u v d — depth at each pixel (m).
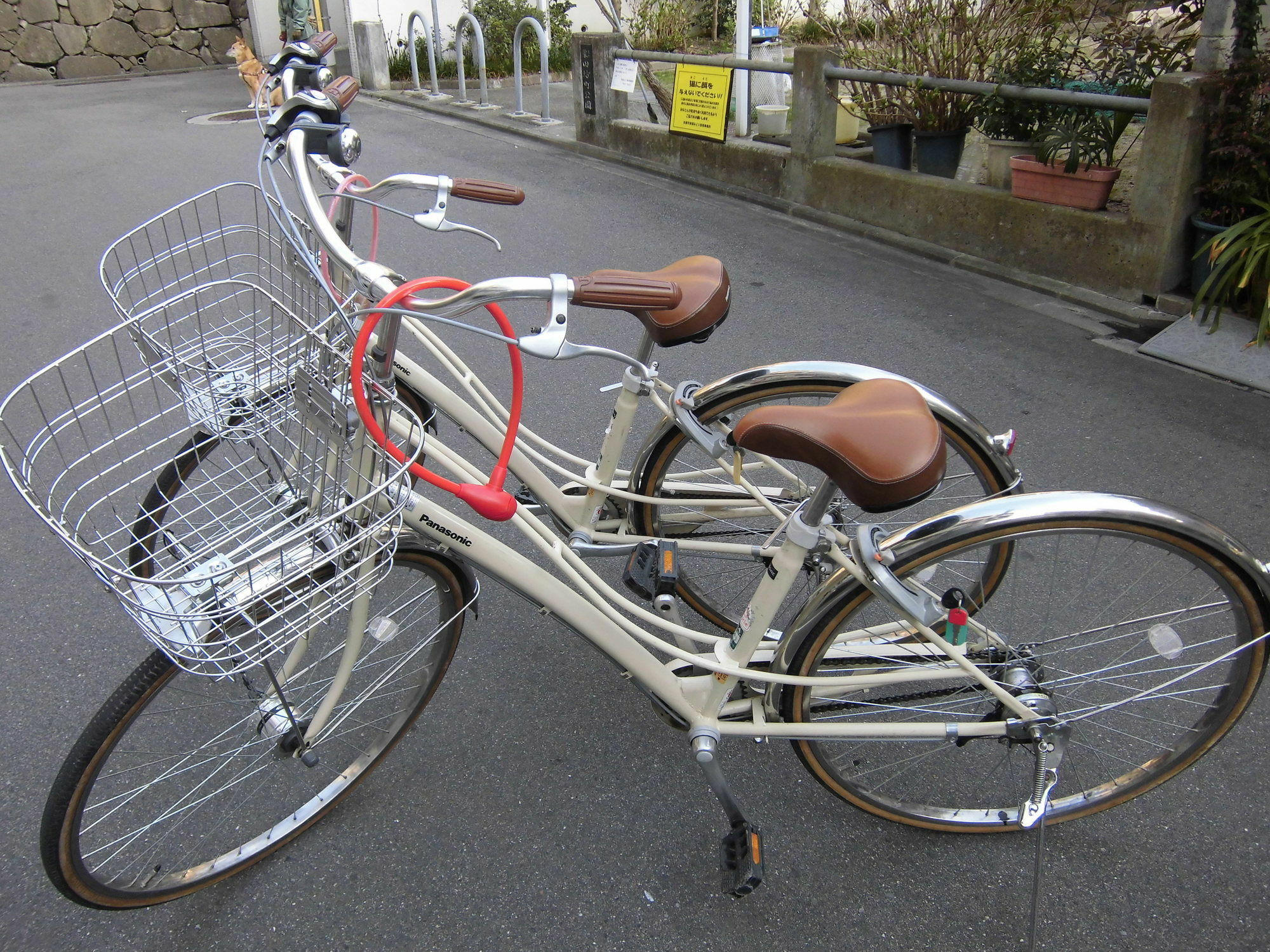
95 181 6.70
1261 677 1.78
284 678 1.82
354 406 1.45
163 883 1.81
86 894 1.70
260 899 1.88
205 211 5.83
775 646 2.01
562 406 3.64
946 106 5.27
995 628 2.38
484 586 2.69
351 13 10.66
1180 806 2.04
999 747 2.19
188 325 3.61
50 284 4.78
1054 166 4.51
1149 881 1.89
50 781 2.08
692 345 4.09
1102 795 1.98
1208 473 3.14
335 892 1.89
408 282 1.30
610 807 2.07
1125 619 2.42
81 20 12.80
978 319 4.33
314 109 1.68
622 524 2.41
